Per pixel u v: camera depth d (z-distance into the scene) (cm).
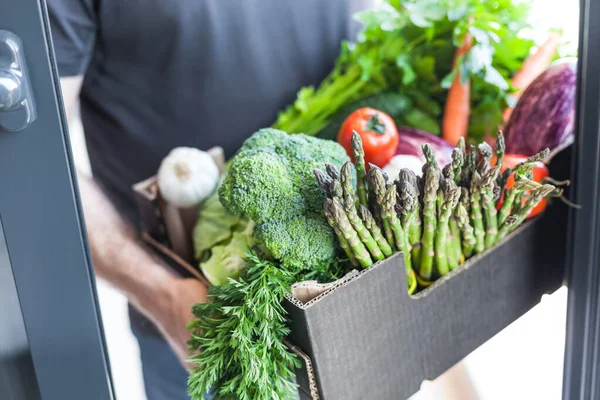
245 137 116
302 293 66
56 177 53
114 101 115
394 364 75
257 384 66
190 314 90
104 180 122
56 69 50
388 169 85
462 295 79
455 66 93
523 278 87
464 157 73
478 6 93
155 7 104
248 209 71
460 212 72
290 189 71
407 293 73
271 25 108
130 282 99
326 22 112
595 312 83
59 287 58
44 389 61
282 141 77
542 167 83
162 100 113
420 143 92
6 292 57
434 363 80
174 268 98
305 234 70
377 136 85
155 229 100
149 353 126
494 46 92
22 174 52
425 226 72
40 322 58
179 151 93
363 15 100
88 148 122
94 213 109
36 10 48
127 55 111
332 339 67
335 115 102
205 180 91
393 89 102
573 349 88
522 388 107
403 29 99
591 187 78
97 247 103
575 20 93
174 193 90
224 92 111
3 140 51
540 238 86
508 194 74
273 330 66
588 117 75
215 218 89
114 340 127
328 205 66
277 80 113
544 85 88
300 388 72
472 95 94
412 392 79
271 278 66
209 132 115
